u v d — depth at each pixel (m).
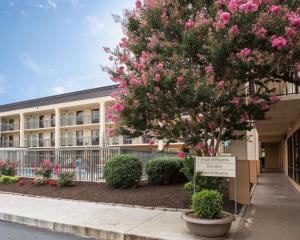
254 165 17.53
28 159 16.70
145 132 8.62
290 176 19.78
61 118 43.62
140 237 6.72
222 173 8.12
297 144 15.18
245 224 7.66
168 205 9.57
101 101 38.84
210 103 7.35
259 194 13.38
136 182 12.44
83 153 14.78
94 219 8.18
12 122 49.94
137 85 7.21
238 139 9.41
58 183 13.26
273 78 7.87
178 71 7.09
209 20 7.06
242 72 7.04
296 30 6.39
